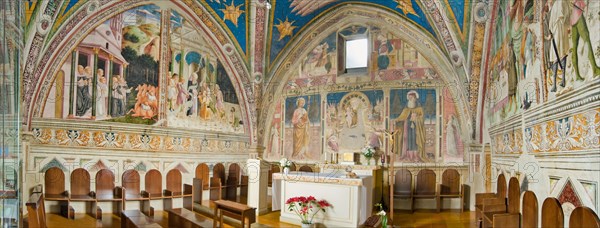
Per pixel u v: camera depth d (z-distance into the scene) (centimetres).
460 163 1051
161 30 985
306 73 1243
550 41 542
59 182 794
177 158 995
